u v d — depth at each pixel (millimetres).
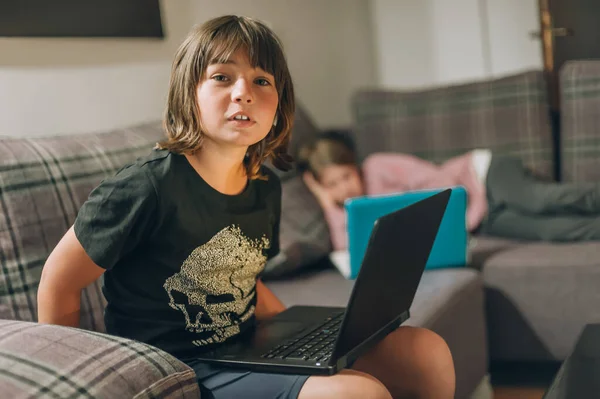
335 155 2326
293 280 2006
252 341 1262
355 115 2811
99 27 2107
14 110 1871
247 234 1281
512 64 3328
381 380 1301
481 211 2387
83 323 1466
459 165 2449
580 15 3145
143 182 1156
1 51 1854
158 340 1216
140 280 1216
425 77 3469
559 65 3164
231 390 1119
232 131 1173
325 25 3293
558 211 2223
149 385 1025
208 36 1194
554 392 1135
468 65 3408
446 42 3445
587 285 1954
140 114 2242
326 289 1880
